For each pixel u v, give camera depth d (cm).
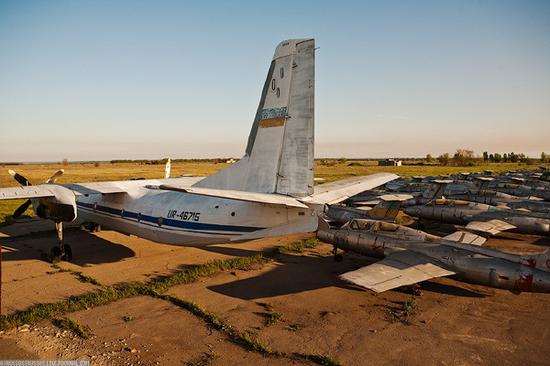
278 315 1134
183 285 1410
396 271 1198
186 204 1647
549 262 1177
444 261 1310
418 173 8506
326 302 1248
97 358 896
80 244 2059
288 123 1390
